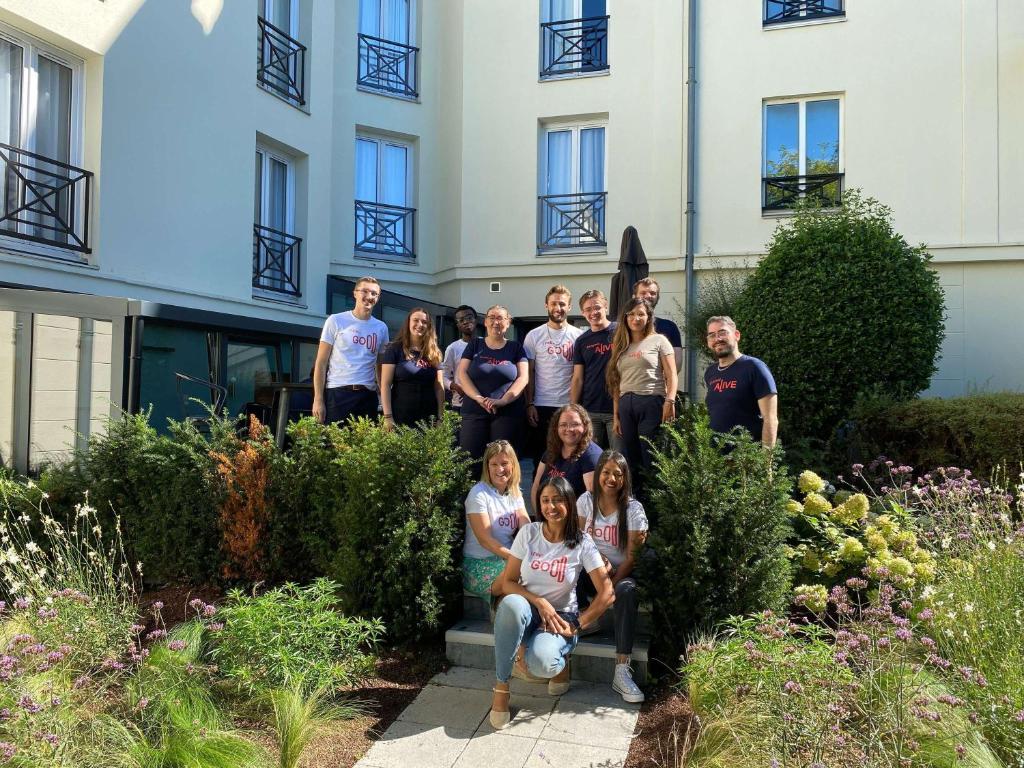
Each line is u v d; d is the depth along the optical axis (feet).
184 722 10.46
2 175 23.09
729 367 15.23
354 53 37.96
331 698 12.12
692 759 9.82
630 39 35.76
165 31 27.20
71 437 21.54
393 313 33.60
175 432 17.61
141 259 26.30
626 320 16.01
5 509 17.43
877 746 9.00
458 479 15.06
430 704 12.28
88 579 14.20
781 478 13.15
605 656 13.10
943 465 20.48
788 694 9.50
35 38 23.67
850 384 23.66
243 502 15.99
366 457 14.24
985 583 11.59
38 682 10.72
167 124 27.32
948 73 30.91
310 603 12.55
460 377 17.08
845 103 32.27
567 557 12.60
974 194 30.42
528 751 10.80
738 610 12.75
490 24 37.81
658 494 13.39
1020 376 29.86
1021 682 9.82
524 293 37.11
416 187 39.78
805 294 24.02
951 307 30.66
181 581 16.79
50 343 21.68
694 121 33.86
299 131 34.35
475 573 14.40
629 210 35.60
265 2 33.50
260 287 32.63
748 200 33.35
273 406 24.34
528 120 37.14
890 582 13.41
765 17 33.53
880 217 26.35
